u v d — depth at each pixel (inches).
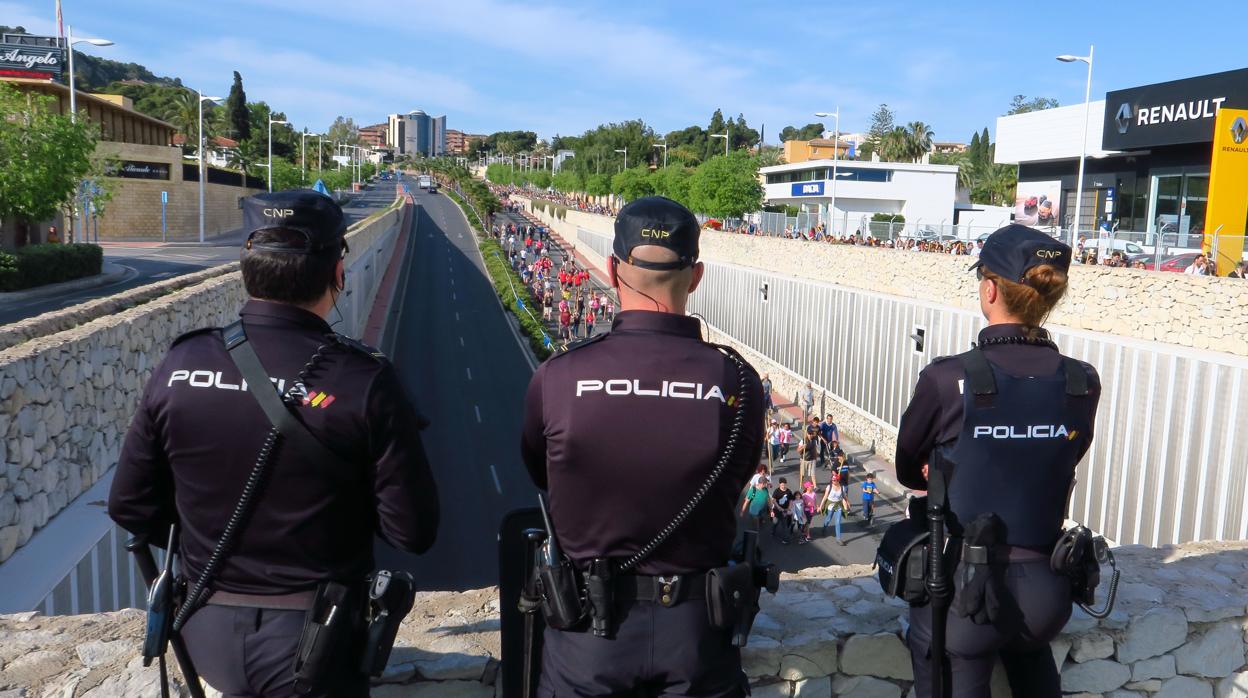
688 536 80.2
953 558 96.2
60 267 1542.8
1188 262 847.7
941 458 97.7
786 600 130.1
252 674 79.0
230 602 79.7
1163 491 690.8
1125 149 1563.7
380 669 82.7
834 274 1432.1
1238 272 745.0
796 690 118.2
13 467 283.7
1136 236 994.7
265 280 80.6
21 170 1429.6
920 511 104.6
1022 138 1919.3
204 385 77.4
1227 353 678.5
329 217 83.8
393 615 84.0
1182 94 1409.9
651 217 82.4
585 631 82.4
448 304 2300.7
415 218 4389.8
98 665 112.4
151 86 6195.9
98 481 357.7
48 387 311.0
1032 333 100.3
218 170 3043.8
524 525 96.4
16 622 124.5
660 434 77.7
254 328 80.3
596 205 4655.5
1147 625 129.0
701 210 2667.3
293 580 79.1
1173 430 681.6
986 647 97.8
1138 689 130.2
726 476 80.4
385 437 79.2
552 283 2699.3
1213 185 949.2
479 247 3420.3
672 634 80.7
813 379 1409.9
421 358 1749.5
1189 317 726.5
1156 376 699.4
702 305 2100.1
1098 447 764.0
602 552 80.8
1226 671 134.3
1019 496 95.0
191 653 81.8
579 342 84.1
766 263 1752.0
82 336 344.2
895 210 3169.3
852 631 119.8
